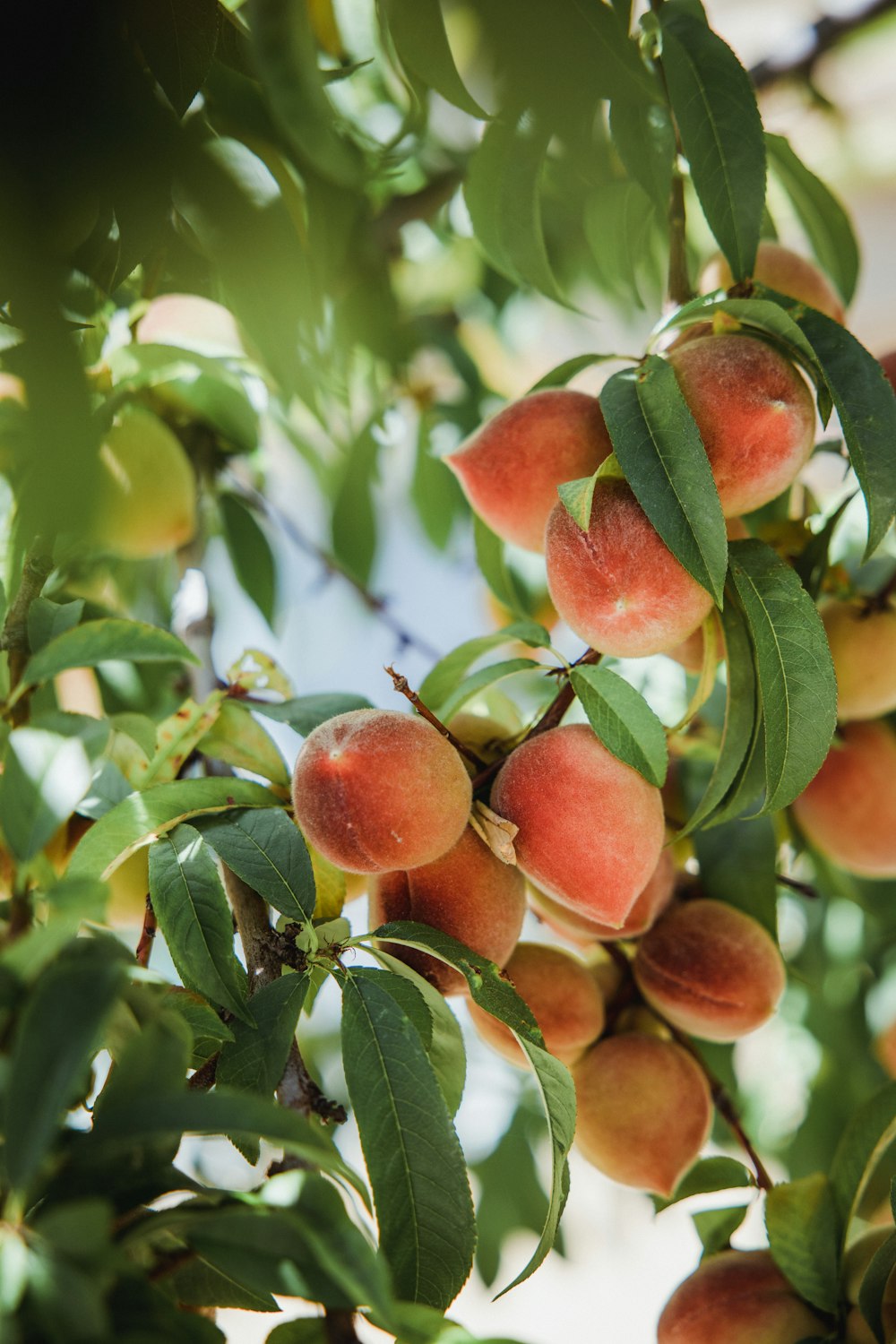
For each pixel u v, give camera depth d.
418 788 1.02
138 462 1.16
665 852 1.15
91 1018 0.90
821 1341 1.07
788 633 1.05
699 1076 1.14
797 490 1.22
